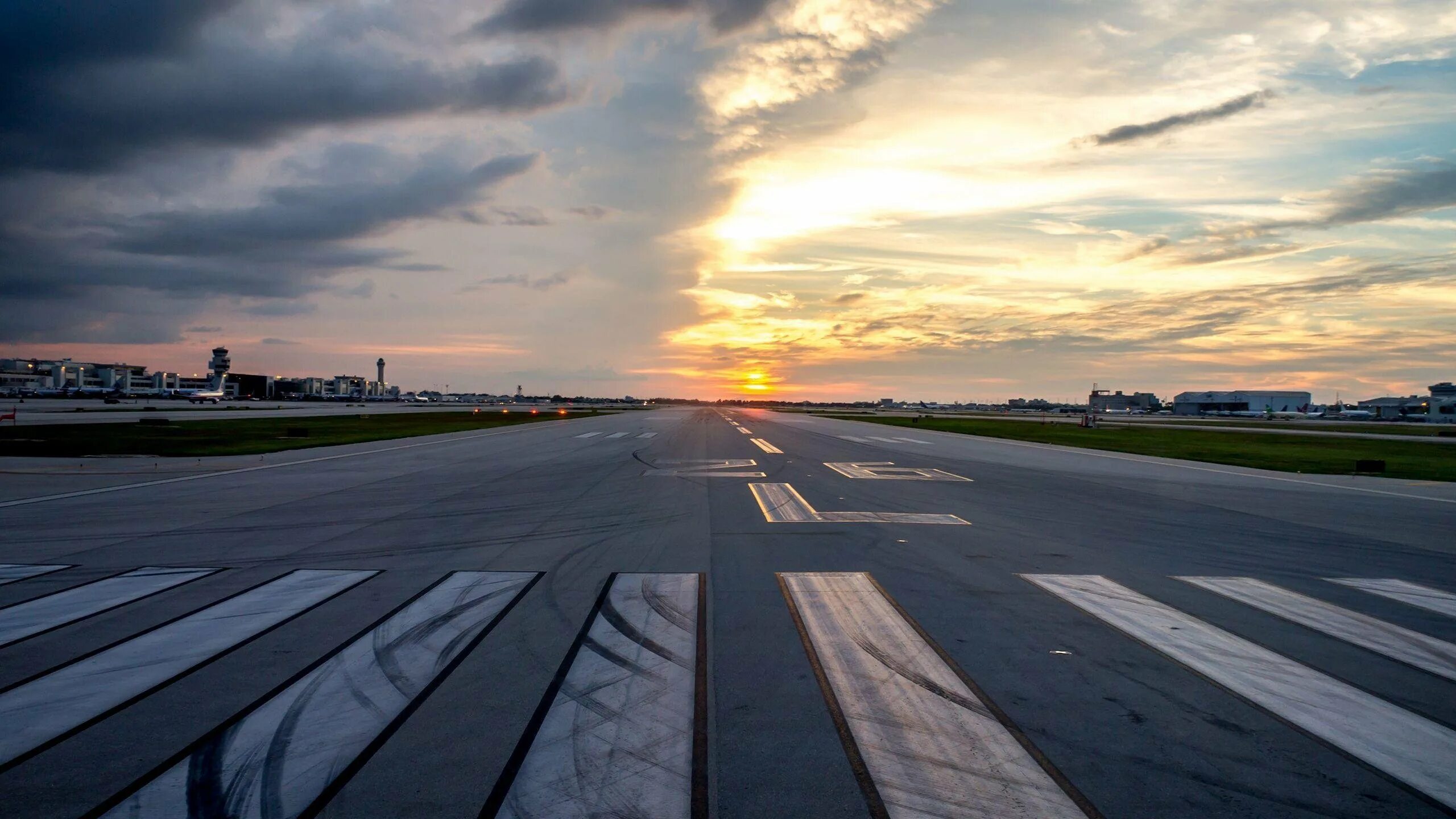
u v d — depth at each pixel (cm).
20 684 451
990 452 2544
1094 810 322
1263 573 784
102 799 326
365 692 444
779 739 386
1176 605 652
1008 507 1241
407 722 404
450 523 1039
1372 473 1911
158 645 523
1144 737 392
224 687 448
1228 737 393
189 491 1341
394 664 490
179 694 438
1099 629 575
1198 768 360
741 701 434
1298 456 2548
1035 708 427
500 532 971
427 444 2600
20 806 318
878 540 929
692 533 973
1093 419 5678
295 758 363
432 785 339
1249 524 1108
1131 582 731
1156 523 1098
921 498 1328
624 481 1556
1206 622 600
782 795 332
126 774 347
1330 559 862
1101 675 479
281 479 1532
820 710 423
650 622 586
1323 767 363
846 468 1891
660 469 1812
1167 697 445
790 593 675
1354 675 484
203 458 1956
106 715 408
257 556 823
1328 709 431
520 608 623
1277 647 538
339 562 794
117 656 502
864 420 6022
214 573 743
